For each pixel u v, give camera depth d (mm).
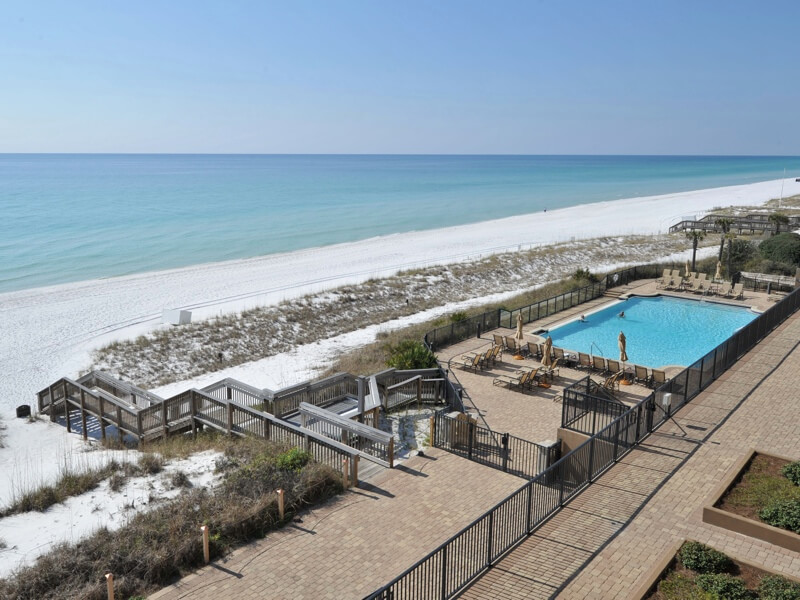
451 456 16109
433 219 88188
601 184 165375
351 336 36031
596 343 27797
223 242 66625
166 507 13234
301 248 64312
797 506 11281
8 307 40312
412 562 11352
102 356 30875
